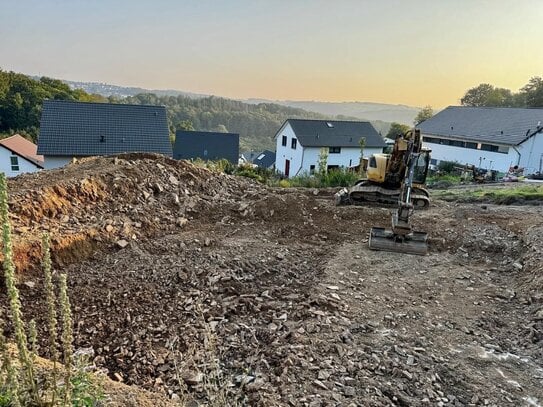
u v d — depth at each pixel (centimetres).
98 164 1040
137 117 2725
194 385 406
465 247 835
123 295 570
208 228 887
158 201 947
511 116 3170
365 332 512
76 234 691
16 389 239
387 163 1102
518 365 469
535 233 846
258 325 519
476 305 608
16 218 704
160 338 486
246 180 1327
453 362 464
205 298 577
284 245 818
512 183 1856
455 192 1438
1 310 486
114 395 339
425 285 667
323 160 2323
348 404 378
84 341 477
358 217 1008
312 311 546
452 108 3841
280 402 377
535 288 641
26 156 2764
